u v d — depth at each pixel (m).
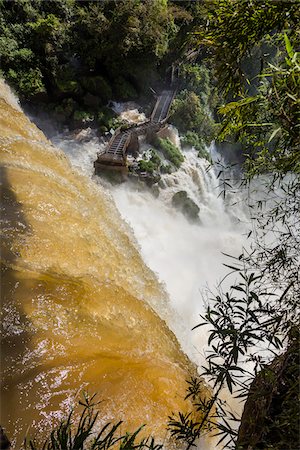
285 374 1.60
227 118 1.93
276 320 1.61
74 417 3.74
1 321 4.61
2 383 4.00
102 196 9.80
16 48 17.42
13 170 7.71
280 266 1.90
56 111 17.53
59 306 4.99
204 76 20.31
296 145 1.63
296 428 1.33
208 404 1.96
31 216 6.57
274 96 1.58
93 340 4.74
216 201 17.44
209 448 3.67
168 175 15.94
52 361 4.30
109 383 4.20
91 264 6.31
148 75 19.95
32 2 18.42
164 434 3.78
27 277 5.29
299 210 2.10
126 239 8.68
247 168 2.39
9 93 14.48
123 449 1.53
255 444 1.51
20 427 3.62
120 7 18.14
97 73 19.14
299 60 1.51
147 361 4.79
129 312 5.61
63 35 18.11
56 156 9.44
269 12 1.72
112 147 14.82
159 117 18.27
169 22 20.73
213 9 1.91
